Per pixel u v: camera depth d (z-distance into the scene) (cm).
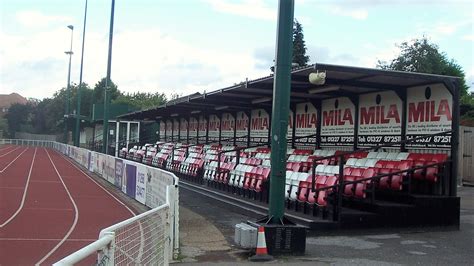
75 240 1145
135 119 4275
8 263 912
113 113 5322
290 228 941
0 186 2295
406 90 1448
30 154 5731
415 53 4359
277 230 937
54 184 2498
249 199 1582
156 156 3312
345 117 1712
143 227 635
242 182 1686
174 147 2952
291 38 995
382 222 1179
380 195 1309
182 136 3691
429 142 1352
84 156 3984
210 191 1847
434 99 1344
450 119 1287
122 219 1484
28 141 9388
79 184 2558
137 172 1936
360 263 867
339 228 1146
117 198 2020
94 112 5391
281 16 993
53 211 1606
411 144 1415
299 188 1330
